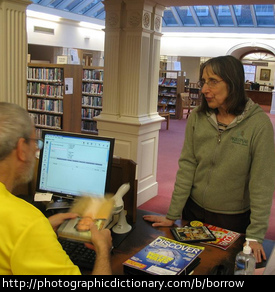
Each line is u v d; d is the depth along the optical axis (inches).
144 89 185.0
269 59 890.1
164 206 193.2
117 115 186.5
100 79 346.0
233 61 69.3
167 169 269.6
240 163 71.2
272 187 69.1
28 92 317.4
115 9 178.7
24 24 105.4
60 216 61.5
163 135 411.2
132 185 76.9
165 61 685.3
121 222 72.6
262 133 68.6
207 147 74.2
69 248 62.1
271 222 179.0
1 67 102.3
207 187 75.4
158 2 183.0
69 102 307.7
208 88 69.9
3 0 99.0
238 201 74.5
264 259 63.5
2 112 41.7
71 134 76.1
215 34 639.8
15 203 40.1
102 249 49.3
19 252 38.5
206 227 73.6
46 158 77.9
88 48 609.9
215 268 57.2
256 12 575.8
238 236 70.7
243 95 70.5
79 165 75.7
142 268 54.4
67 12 539.2
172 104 542.0
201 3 191.5
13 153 41.9
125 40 180.1
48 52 565.6
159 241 64.1
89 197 66.9
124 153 186.1
